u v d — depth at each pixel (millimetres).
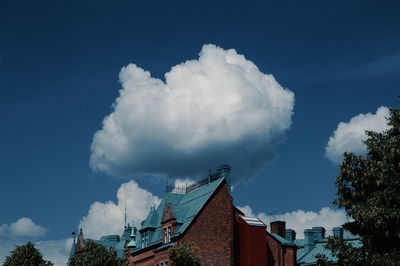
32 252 64688
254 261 65500
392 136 45000
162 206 72438
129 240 82688
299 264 79688
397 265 39938
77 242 90938
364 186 44844
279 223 81562
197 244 63938
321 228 84500
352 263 43156
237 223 68625
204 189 69250
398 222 40844
